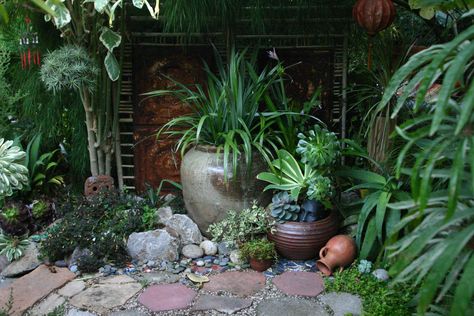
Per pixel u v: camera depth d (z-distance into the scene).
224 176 2.76
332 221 2.79
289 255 2.78
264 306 2.33
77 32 3.11
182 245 2.89
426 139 2.53
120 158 3.58
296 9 3.27
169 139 3.57
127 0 3.30
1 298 2.43
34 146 3.49
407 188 2.72
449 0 2.18
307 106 3.23
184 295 2.44
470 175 1.54
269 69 3.50
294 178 2.83
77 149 3.61
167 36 3.44
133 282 2.56
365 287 2.41
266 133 3.04
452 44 1.29
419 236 1.49
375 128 3.16
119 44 3.12
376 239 2.65
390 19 2.69
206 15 3.17
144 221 3.00
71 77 2.91
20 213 3.08
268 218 2.79
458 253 1.37
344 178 3.25
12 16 3.24
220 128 2.97
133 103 3.54
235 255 2.76
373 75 3.27
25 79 3.64
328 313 2.28
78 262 2.67
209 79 3.13
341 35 3.39
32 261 2.78
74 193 3.61
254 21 3.25
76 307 2.34
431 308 1.80
